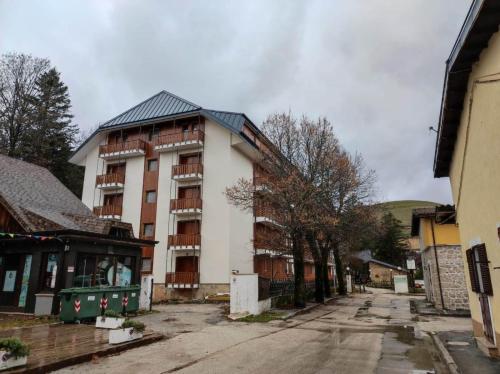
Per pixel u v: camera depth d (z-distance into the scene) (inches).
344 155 1017.5
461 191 409.4
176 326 566.6
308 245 1034.7
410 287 1732.3
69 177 1596.9
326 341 456.1
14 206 689.6
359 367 325.7
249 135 1258.0
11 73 1355.8
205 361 344.2
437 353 385.7
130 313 683.4
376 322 649.0
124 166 1306.6
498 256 295.1
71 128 1647.4
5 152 1290.6
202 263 1109.7
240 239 1167.6
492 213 298.5
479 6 233.6
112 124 1339.8
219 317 675.4
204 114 1182.9
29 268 666.8
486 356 342.3
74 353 345.7
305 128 940.6
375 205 1175.0
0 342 288.7
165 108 1295.5
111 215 1231.5
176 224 1170.6
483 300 366.3
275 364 334.3
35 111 1416.1
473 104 317.4
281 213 867.4
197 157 1214.9
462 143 377.7
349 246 1424.7
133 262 778.8
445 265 830.5
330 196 937.5
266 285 824.9
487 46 271.3
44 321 563.8
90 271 670.5
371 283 2485.2
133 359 350.9
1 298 678.5
